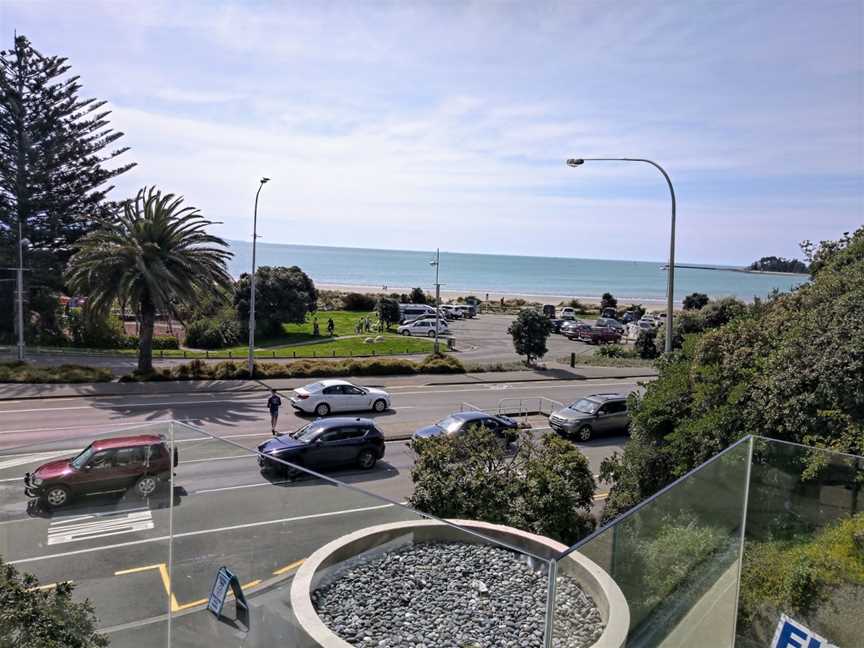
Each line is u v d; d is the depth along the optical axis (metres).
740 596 7.89
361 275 189.12
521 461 11.42
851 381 9.12
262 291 46.19
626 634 5.04
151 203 28.09
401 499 14.04
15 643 6.02
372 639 5.97
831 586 7.38
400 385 29.47
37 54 44.19
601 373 34.56
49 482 9.40
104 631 7.33
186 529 8.28
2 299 40.53
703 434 10.77
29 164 44.72
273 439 16.16
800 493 8.22
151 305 28.09
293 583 6.80
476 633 5.96
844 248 12.54
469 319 64.25
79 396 24.39
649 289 170.25
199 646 7.08
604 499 14.60
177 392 25.88
